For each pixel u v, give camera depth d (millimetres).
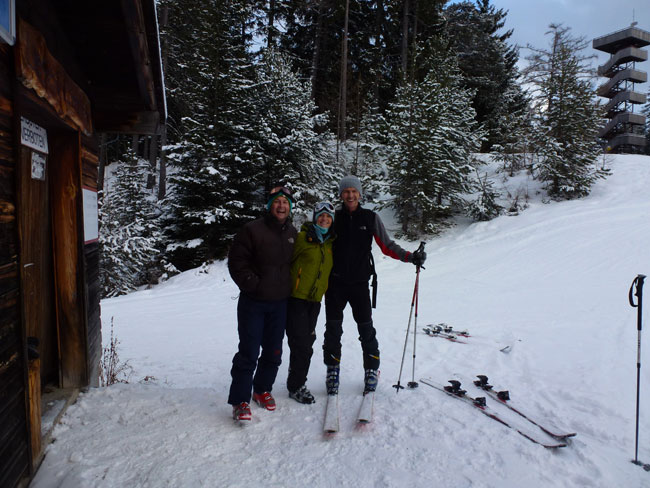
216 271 12469
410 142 13570
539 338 5297
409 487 2104
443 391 3439
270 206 2844
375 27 22141
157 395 3111
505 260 10672
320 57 23234
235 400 2752
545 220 12914
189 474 2129
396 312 7086
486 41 23406
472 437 2621
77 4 2352
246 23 20094
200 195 13312
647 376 4016
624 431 2918
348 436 2617
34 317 2777
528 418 3010
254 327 2816
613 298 6980
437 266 11211
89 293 3203
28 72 1919
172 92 17906
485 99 23672
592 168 15266
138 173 14695
